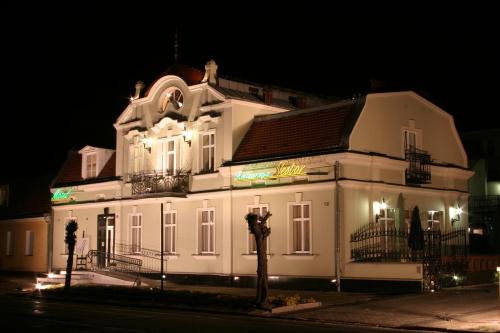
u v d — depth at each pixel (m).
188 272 33.88
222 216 32.50
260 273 22.27
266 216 22.73
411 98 32.34
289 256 29.36
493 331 17.17
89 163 41.72
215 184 33.03
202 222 33.72
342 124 29.33
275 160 30.28
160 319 20.20
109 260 37.78
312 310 21.86
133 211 37.34
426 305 22.09
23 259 45.44
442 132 34.31
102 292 27.83
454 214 34.00
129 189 37.78
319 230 28.47
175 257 34.59
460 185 34.97
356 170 28.53
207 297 24.47
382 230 29.47
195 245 33.66
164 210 35.56
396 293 25.55
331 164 28.30
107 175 39.97
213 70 34.00
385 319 19.59
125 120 38.75
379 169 29.66
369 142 29.41
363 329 17.86
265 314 21.25
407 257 28.03
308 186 28.95
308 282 28.56
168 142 36.06
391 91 31.30
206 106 33.81
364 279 26.83
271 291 28.42
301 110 31.58
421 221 31.81
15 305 25.30
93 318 20.52
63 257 41.66
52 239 42.84
